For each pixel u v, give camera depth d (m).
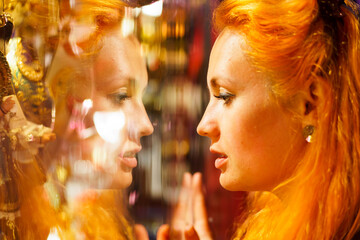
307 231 0.79
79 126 0.88
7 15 0.82
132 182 1.02
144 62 0.96
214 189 1.16
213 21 0.90
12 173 0.82
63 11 0.87
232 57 0.82
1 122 0.82
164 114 1.06
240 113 0.82
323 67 0.77
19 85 0.84
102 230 0.94
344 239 0.78
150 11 0.97
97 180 0.91
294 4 0.78
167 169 1.07
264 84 0.80
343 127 0.78
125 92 0.91
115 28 0.90
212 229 1.07
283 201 0.85
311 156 0.80
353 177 0.78
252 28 0.80
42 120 0.85
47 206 0.86
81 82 0.88
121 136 0.91
